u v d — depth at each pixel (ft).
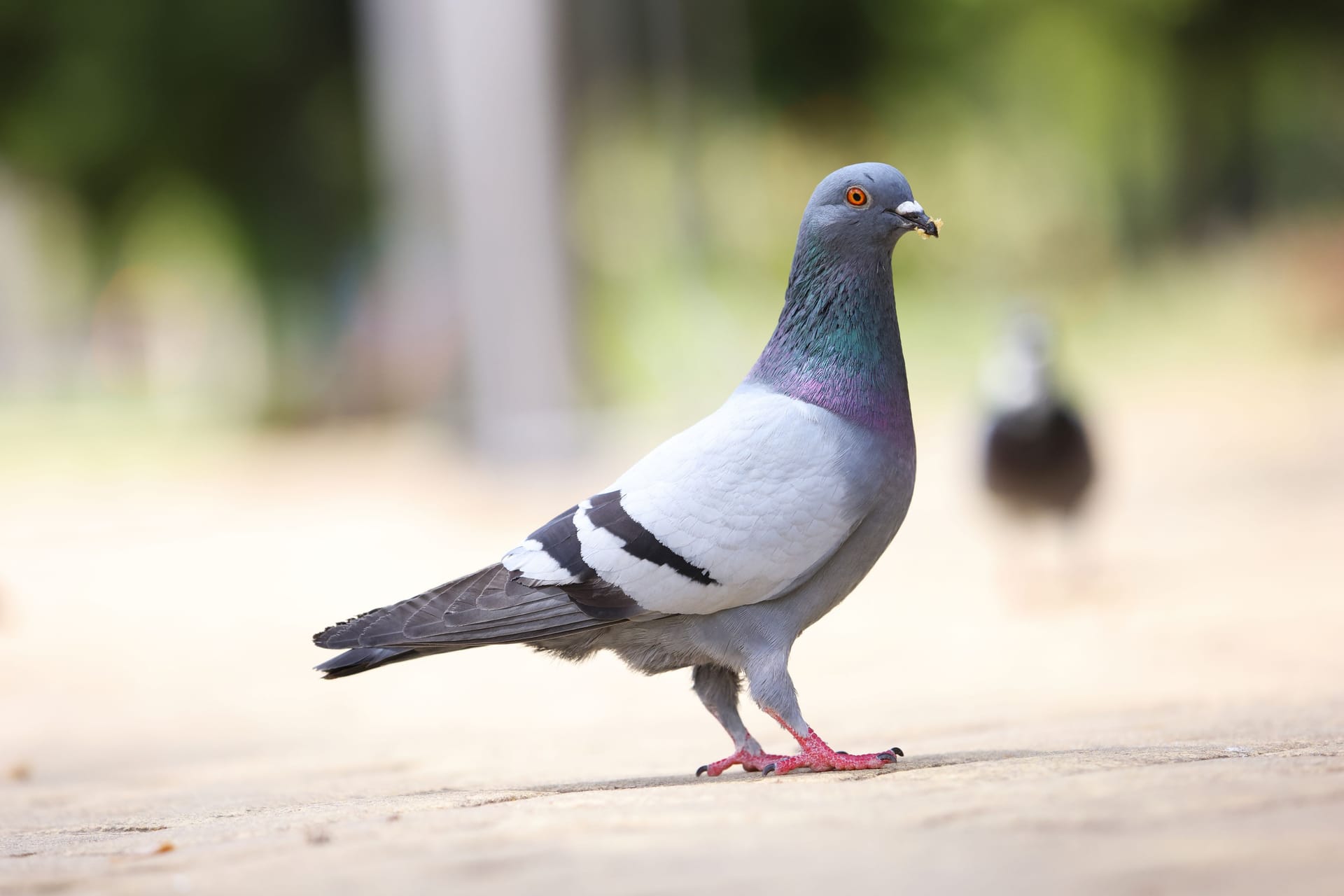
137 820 14.23
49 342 159.22
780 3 123.75
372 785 16.52
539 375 69.82
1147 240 133.59
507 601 15.06
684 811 11.21
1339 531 42.93
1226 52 131.13
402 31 73.87
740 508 14.71
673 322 97.25
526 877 9.01
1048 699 21.22
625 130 117.29
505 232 70.03
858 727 19.97
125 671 33.37
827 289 15.46
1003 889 7.96
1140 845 8.77
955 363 96.68
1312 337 95.30
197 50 107.14
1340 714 16.07
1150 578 37.68
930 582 41.22
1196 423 68.69
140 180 114.11
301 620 39.55
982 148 131.85
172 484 78.64
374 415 104.94
